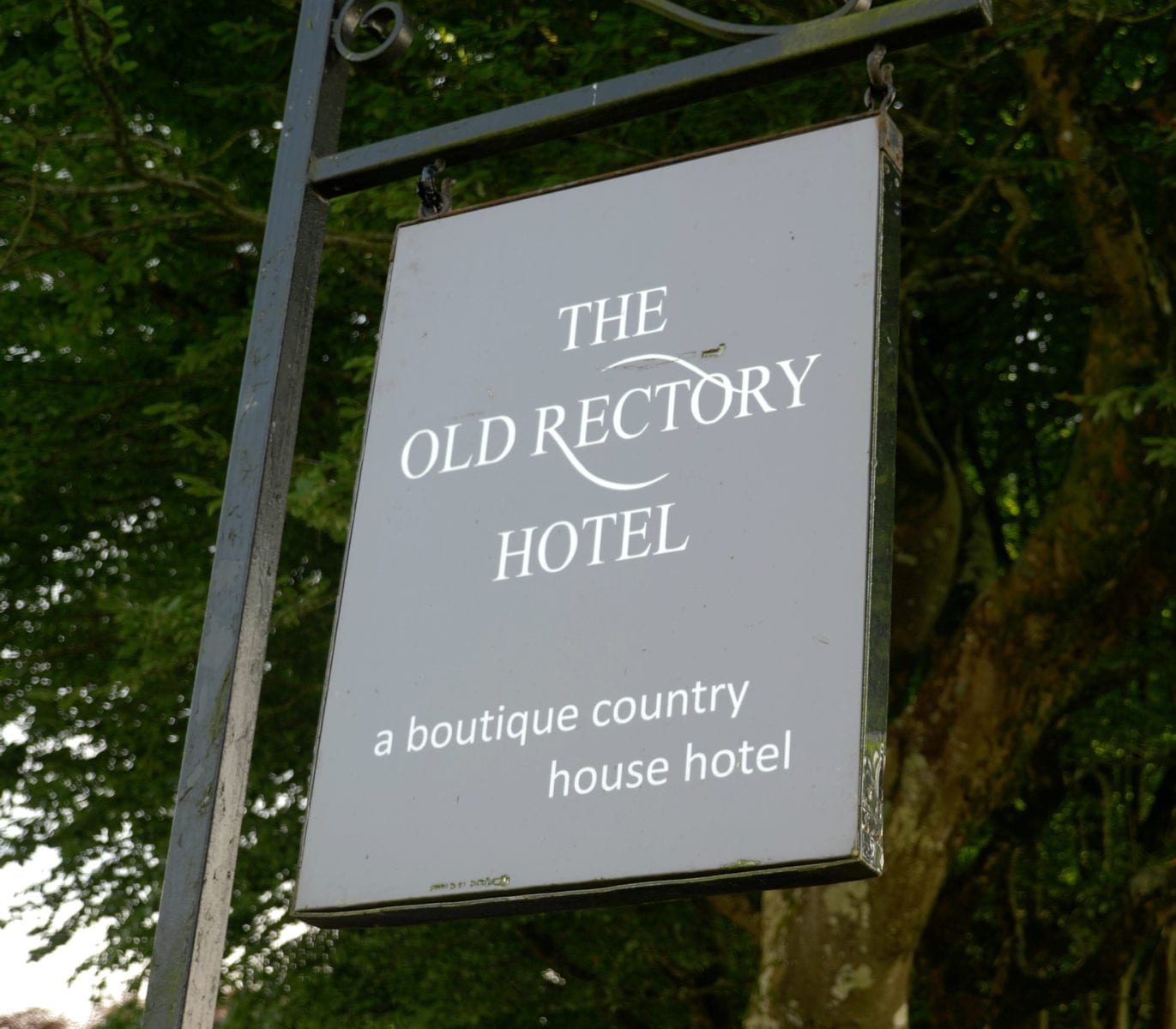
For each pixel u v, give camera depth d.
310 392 12.04
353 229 9.77
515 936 14.35
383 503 4.02
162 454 11.97
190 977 3.64
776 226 3.86
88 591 12.23
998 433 13.25
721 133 9.69
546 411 3.93
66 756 12.58
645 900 3.48
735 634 3.50
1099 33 9.48
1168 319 9.91
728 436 3.69
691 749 3.44
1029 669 10.23
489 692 3.70
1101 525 9.98
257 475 4.17
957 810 10.07
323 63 4.62
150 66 10.30
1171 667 12.03
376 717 3.79
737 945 14.31
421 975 14.22
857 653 3.37
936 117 10.30
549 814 3.52
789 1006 9.79
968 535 12.03
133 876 13.04
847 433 3.57
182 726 12.41
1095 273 9.88
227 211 9.66
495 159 9.77
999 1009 12.77
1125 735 12.55
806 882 3.32
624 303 3.96
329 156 4.51
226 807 3.84
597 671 3.60
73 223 10.22
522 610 3.74
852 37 3.87
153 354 11.77
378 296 11.36
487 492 3.91
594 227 4.09
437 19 9.93
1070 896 14.19
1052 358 12.48
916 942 9.87
